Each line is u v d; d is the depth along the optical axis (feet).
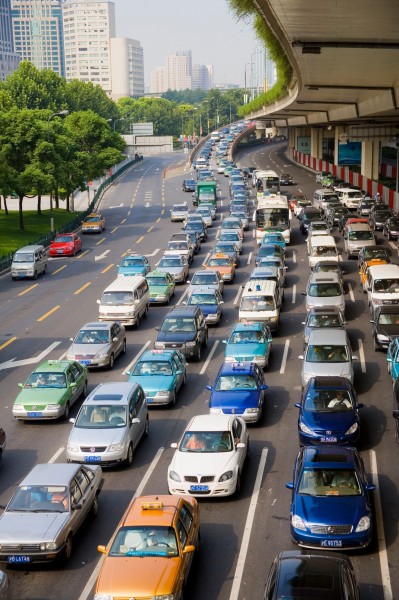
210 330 182.70
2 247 318.04
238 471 98.48
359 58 186.60
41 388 131.54
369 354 158.71
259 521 91.45
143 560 73.10
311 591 64.23
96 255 297.33
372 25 141.08
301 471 87.61
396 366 136.15
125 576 71.15
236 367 128.47
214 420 104.99
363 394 136.36
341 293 181.98
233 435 102.27
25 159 358.84
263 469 106.52
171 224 371.35
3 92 432.66
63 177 360.69
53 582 79.46
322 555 69.10
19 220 396.57
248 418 120.26
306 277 232.12
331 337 139.95
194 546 80.18
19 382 151.33
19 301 224.53
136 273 227.61
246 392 123.24
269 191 398.83
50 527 82.23
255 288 181.27
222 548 85.30
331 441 108.27
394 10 127.85
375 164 503.61
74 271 267.39
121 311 184.75
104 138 483.92
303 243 288.51
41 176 344.28
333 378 118.73
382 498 96.43
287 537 87.35
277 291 186.50
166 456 112.88
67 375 134.10
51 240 331.57
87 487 91.61
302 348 164.66
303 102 347.97
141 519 77.36
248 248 285.64
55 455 115.14
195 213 354.33
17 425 129.18
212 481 95.86
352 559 81.15
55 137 367.66
